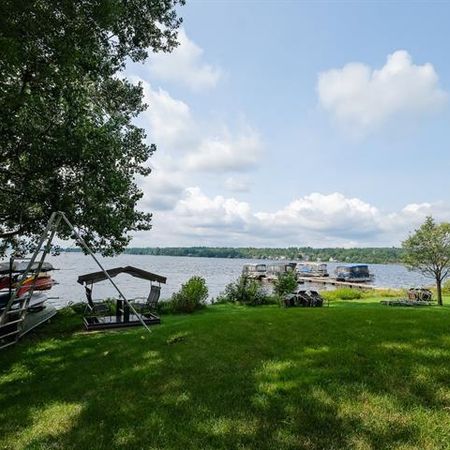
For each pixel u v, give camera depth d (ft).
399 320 32.01
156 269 321.73
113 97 58.08
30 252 57.93
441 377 18.07
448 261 82.23
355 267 224.12
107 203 51.98
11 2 29.84
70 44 35.94
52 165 44.86
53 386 22.11
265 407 16.40
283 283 90.68
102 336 36.68
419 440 13.16
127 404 18.10
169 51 55.72
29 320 42.37
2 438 16.02
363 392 16.94
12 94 36.96
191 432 14.88
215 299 92.58
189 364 23.04
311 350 23.70
